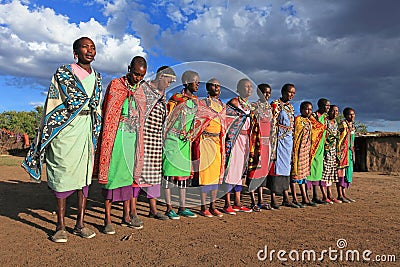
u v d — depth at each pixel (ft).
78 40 12.85
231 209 17.80
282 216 17.20
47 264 10.14
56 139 12.28
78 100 12.35
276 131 18.70
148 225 14.92
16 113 123.03
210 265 10.19
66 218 15.79
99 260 10.49
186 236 13.20
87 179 12.96
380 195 25.12
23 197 21.06
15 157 66.08
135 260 10.53
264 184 19.06
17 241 12.23
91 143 12.98
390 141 51.67
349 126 22.95
